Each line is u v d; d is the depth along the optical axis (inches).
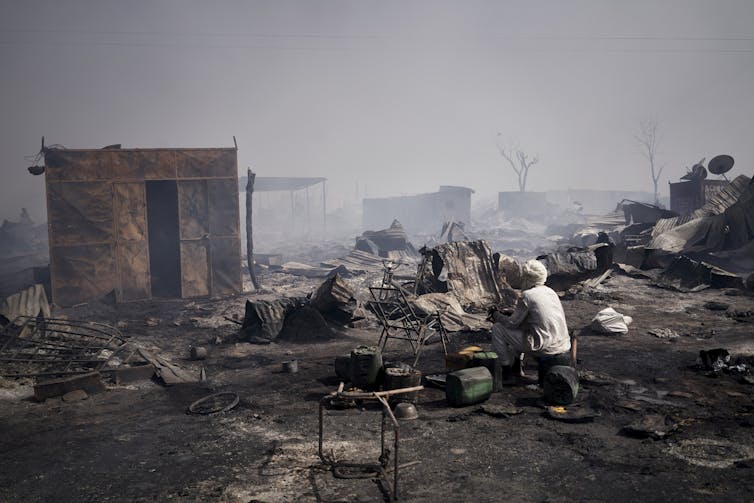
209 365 324.2
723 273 516.7
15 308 378.0
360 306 462.6
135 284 569.6
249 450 191.2
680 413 213.0
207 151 585.3
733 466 165.6
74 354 323.9
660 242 659.4
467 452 184.4
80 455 189.9
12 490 163.2
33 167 531.8
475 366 253.1
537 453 181.9
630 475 162.7
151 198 698.8
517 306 249.9
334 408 234.8
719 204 720.3
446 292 454.6
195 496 156.7
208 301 571.2
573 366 256.2
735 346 315.6
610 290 518.0
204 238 588.4
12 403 253.4
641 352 311.1
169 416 232.5
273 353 349.1
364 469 172.1
